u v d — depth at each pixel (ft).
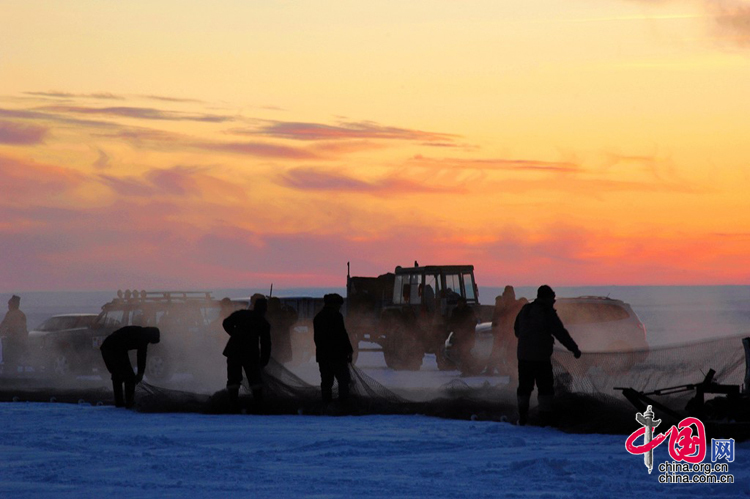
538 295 88.22
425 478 60.29
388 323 184.14
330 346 102.53
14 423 91.97
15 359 168.35
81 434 82.07
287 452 71.67
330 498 53.57
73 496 54.49
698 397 78.23
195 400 105.91
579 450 71.61
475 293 185.68
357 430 85.15
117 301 158.61
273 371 108.06
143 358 110.01
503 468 63.41
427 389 115.85
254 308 103.96
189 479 59.98
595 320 149.07
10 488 56.95
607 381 92.43
